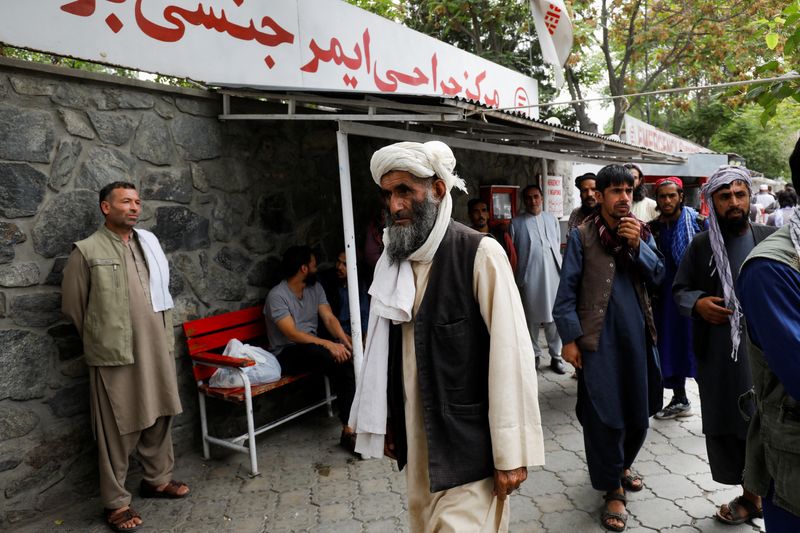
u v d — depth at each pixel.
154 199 3.56
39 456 3.03
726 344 2.58
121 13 3.41
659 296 3.79
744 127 21.30
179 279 3.69
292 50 4.49
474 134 4.58
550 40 6.47
